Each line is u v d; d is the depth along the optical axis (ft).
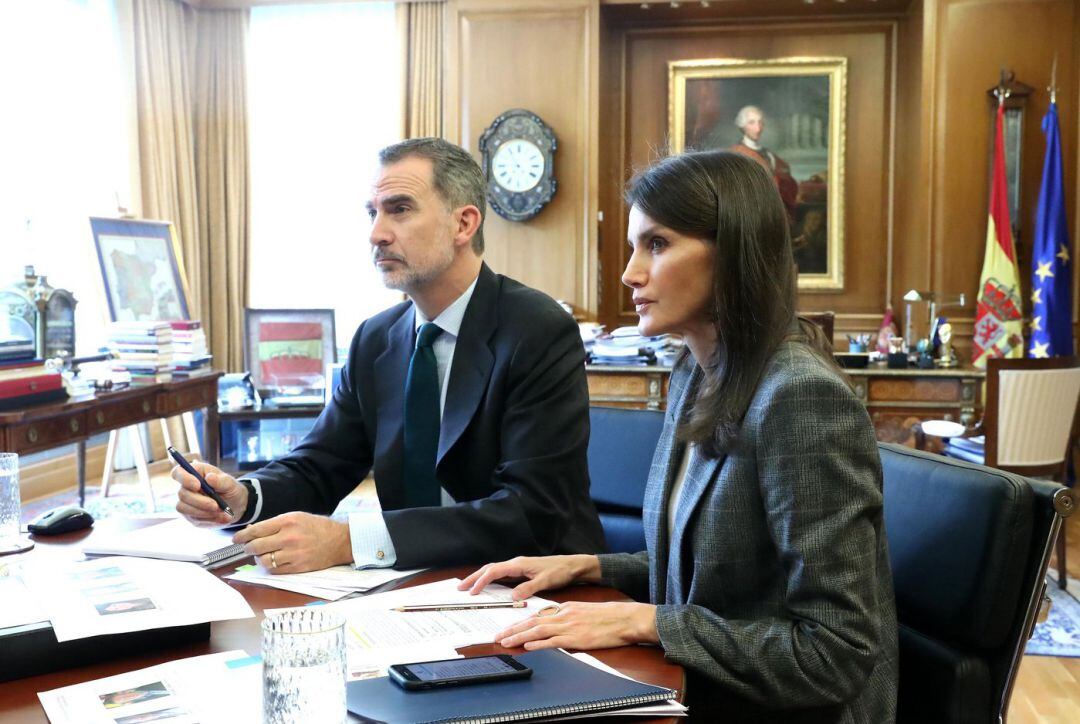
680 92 23.86
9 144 18.28
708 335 4.28
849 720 4.01
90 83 20.20
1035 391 13.02
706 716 4.19
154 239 17.75
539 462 5.73
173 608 3.83
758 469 3.94
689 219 4.03
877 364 17.25
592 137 21.75
